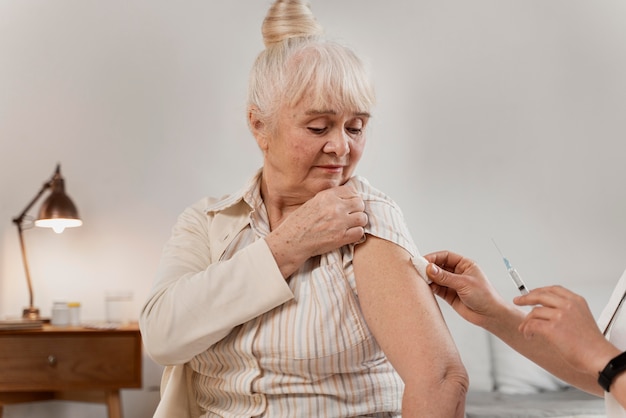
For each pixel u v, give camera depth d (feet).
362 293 4.02
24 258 12.00
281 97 4.10
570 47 12.90
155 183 12.80
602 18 12.93
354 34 12.90
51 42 12.89
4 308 12.55
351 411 4.07
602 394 4.16
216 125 12.90
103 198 12.74
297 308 4.09
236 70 12.96
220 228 4.57
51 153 12.76
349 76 4.03
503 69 12.89
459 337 10.53
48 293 12.59
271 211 4.52
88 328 11.03
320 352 4.00
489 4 12.96
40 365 10.80
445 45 12.92
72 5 12.94
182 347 4.13
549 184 12.74
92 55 12.89
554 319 3.36
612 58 12.89
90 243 12.67
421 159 12.77
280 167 4.25
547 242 12.66
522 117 12.82
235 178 12.87
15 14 12.89
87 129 12.81
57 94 12.84
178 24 12.96
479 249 12.66
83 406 12.44
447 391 3.67
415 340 3.80
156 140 12.85
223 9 13.00
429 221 12.69
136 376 10.87
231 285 4.05
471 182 12.75
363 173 12.70
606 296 11.60
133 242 12.72
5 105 12.79
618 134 12.81
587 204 12.73
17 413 12.27
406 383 3.75
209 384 4.39
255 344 4.09
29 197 12.68
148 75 12.91
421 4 12.96
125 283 12.67
